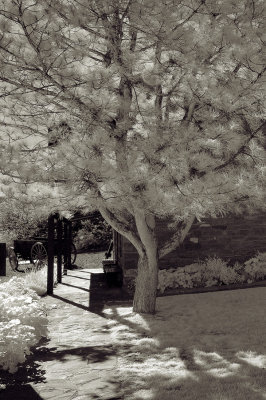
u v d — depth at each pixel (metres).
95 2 5.39
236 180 5.49
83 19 5.25
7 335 5.06
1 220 18.39
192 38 5.18
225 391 4.21
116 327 6.92
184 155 5.02
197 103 6.00
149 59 5.72
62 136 5.75
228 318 7.19
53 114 6.36
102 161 5.31
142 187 5.37
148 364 5.15
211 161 5.09
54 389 4.49
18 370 5.12
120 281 11.85
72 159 5.20
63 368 5.14
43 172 5.86
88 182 5.62
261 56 4.97
